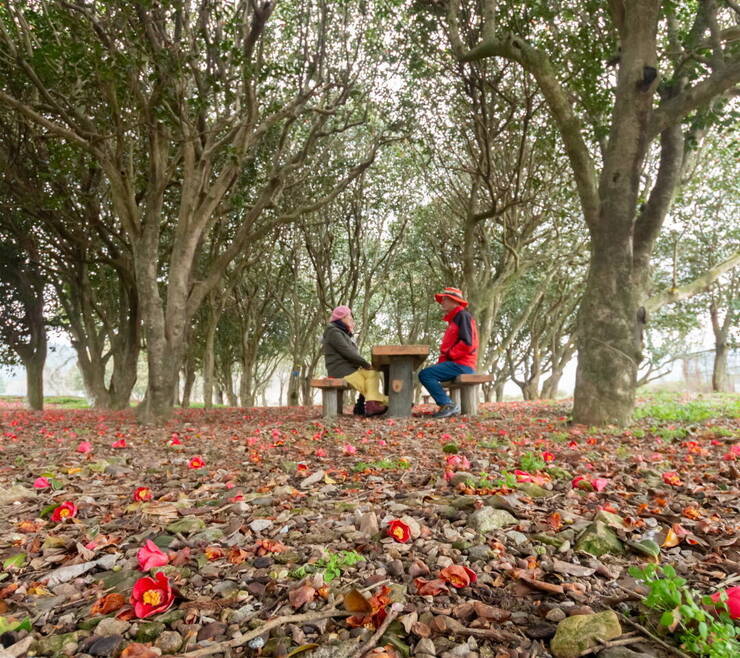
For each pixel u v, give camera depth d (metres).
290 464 3.98
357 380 7.84
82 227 12.81
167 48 7.47
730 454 3.97
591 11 8.15
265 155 13.63
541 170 14.52
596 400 6.27
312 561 2.08
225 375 24.08
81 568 2.10
